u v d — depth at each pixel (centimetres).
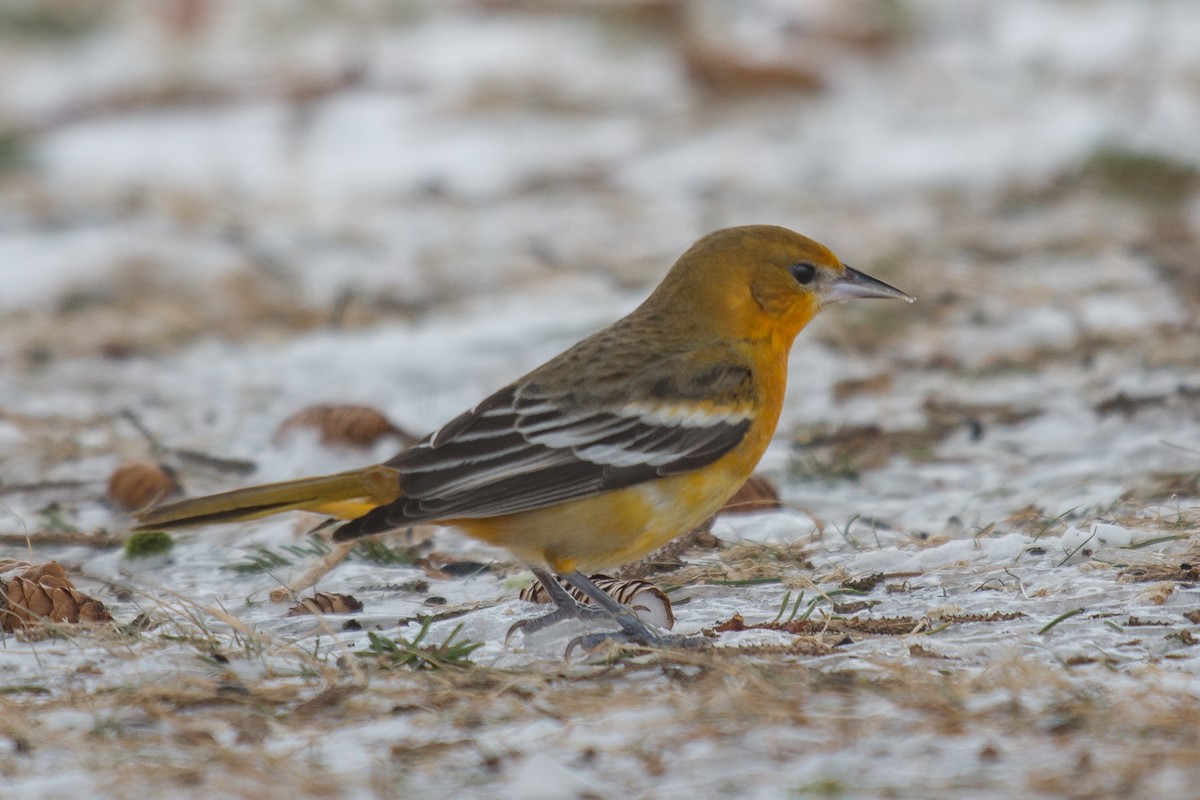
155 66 3075
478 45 3062
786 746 679
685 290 961
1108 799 612
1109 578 921
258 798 653
